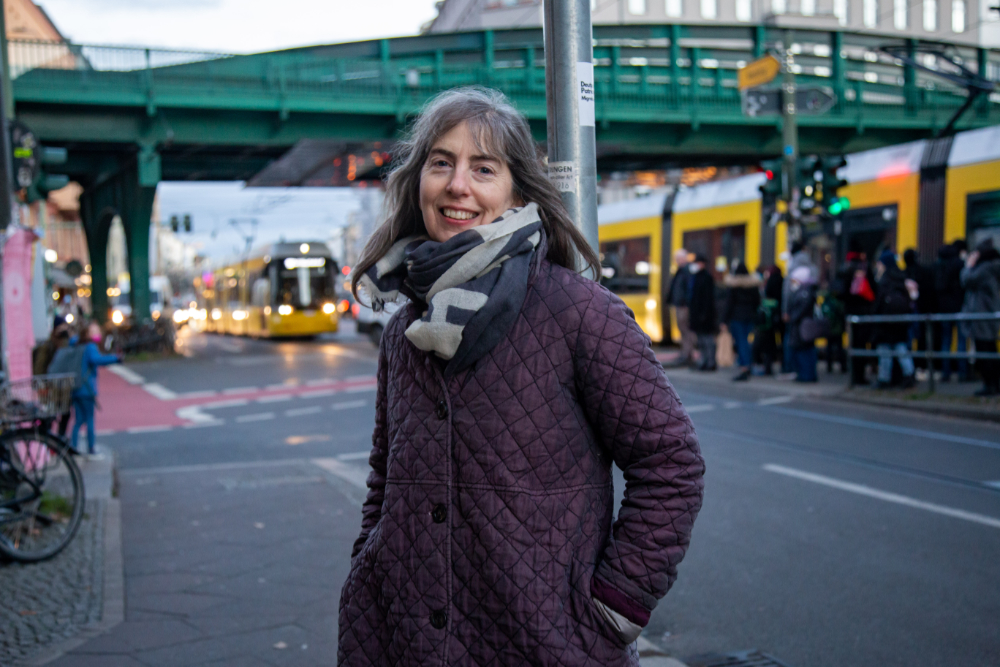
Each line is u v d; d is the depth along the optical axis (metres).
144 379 18.97
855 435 9.26
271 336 31.91
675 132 28.45
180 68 22.78
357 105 24.12
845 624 4.34
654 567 1.67
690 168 35.44
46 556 5.38
